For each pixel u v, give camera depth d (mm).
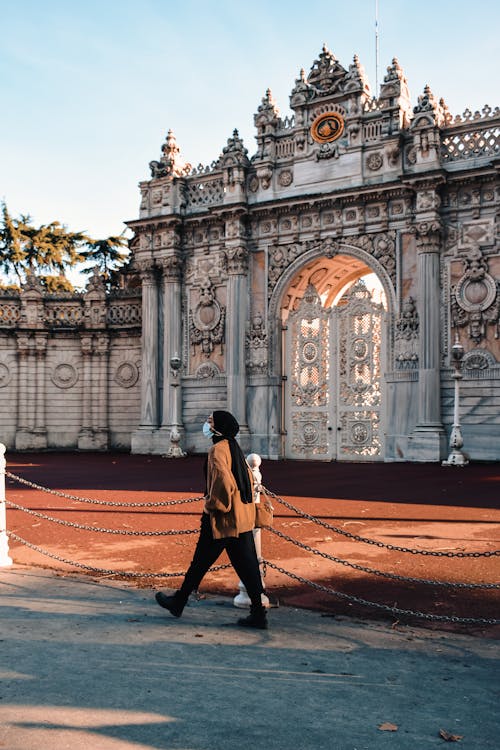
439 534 11070
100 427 36188
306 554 9766
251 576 6668
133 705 4785
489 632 6531
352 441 28469
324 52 29469
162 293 33000
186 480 19391
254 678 5309
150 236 32844
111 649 5945
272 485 18391
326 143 29234
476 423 25484
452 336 26219
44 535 11328
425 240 26453
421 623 6797
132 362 36125
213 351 31500
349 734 4406
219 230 31641
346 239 28688
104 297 36625
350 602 7535
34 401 36469
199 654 5840
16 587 8109
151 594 7836
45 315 37094
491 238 25672
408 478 20016
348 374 28750
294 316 30250
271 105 30516
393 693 5055
